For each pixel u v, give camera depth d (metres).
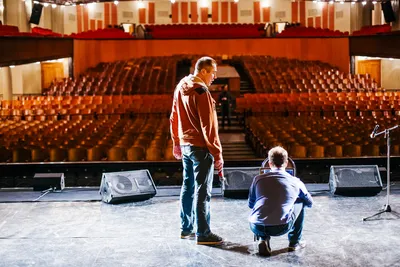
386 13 24.67
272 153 4.92
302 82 21.72
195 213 5.15
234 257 4.79
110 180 6.82
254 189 4.91
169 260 4.73
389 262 4.62
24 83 25.09
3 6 24.77
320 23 32.97
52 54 21.53
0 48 16.12
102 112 17.12
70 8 32.25
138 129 14.21
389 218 5.94
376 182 6.98
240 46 25.67
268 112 17.09
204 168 5.07
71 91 21.56
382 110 16.73
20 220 6.07
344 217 6.01
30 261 4.75
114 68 23.80
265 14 34.09
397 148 11.73
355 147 11.59
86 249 5.05
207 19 34.38
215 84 21.83
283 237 5.32
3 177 8.82
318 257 4.76
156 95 19.61
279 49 25.64
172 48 25.67
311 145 11.70
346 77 22.81
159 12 34.19
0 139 13.05
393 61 24.89
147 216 6.20
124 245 5.16
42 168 8.88
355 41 24.20
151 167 8.98
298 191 4.82
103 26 33.72
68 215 6.26
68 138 13.09
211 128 4.91
